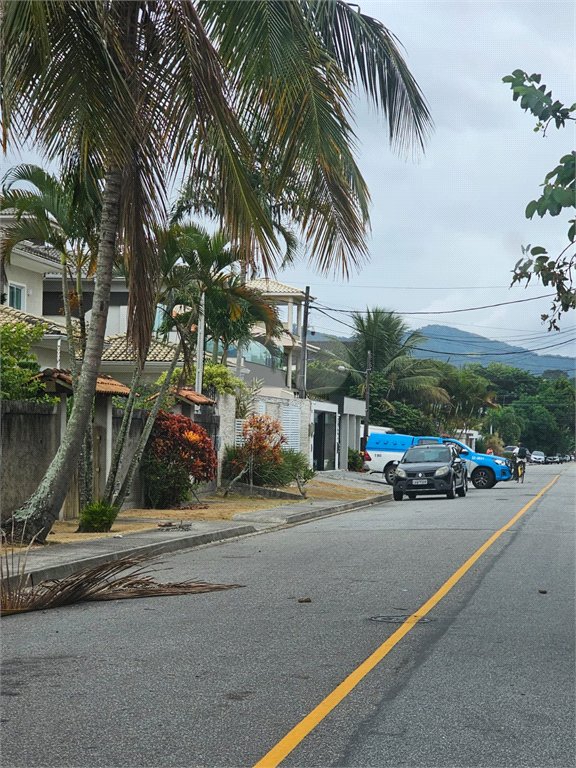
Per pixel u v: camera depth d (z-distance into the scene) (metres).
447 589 11.20
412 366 72.00
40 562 12.91
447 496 31.25
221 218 11.89
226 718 5.92
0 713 6.03
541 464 108.62
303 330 43.34
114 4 11.91
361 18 12.40
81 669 7.25
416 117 12.81
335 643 8.17
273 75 11.23
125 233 14.13
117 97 11.52
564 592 10.97
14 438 17.14
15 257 31.59
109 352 33.75
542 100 6.91
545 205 6.88
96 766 5.04
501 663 7.42
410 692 6.55
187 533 17.20
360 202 12.28
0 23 10.16
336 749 5.32
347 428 49.53
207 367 31.47
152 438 23.14
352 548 15.91
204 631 8.76
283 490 30.73
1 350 20.17
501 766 5.07
